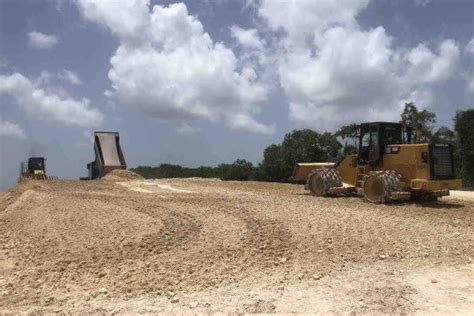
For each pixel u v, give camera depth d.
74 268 11.40
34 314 7.79
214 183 34.78
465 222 15.88
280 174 58.59
